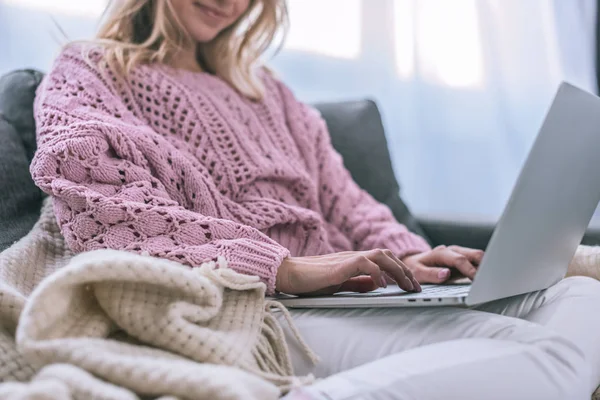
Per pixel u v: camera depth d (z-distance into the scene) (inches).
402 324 29.4
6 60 60.1
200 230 32.2
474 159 88.1
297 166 46.1
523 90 87.7
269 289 31.1
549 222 30.3
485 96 87.7
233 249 30.8
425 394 22.6
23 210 41.0
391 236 47.3
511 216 26.0
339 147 58.9
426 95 86.5
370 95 84.0
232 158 41.3
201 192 37.3
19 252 32.8
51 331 23.3
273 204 40.6
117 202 31.5
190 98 42.3
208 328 26.2
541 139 26.0
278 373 27.4
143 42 47.8
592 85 83.9
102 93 39.2
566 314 30.5
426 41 86.0
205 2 46.1
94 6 64.2
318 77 81.4
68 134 33.9
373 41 83.5
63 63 41.2
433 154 87.5
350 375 23.7
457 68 86.9
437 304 27.2
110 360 20.4
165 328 24.4
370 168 58.6
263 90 49.0
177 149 39.0
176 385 19.7
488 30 87.0
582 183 32.7
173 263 27.3
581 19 83.9
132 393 19.8
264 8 52.4
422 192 87.7
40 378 19.3
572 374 25.0
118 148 34.9
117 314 25.1
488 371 23.7
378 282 31.4
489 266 26.4
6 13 60.1
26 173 42.3
